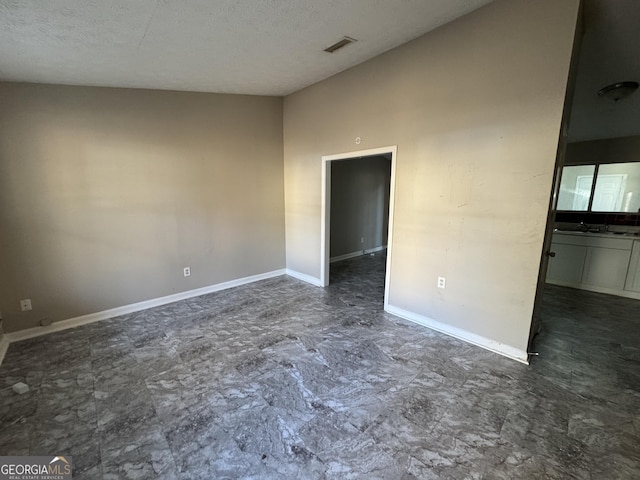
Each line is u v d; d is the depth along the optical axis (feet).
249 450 5.54
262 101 14.83
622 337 9.84
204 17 7.05
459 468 5.16
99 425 6.14
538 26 7.17
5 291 9.38
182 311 12.00
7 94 8.93
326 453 5.47
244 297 13.55
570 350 9.01
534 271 7.91
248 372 7.95
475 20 8.16
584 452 5.48
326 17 7.75
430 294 10.36
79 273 10.63
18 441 5.76
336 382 7.52
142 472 5.11
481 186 8.63
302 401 6.84
